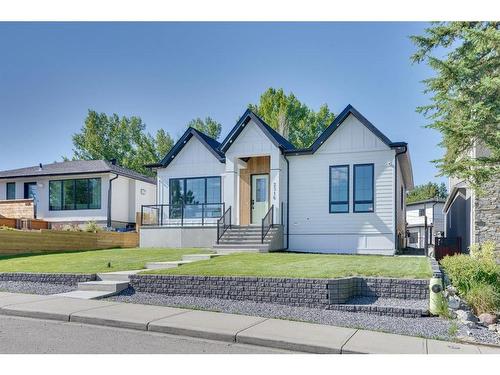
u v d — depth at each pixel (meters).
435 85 11.36
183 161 21.53
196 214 21.00
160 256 15.35
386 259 12.92
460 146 11.15
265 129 18.84
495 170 10.80
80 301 9.38
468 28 10.62
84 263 13.66
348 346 6.21
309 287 8.95
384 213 17.50
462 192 20.20
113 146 50.97
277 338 6.55
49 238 18.47
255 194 20.20
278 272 10.05
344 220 18.06
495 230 15.11
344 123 18.38
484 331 7.23
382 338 6.68
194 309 8.70
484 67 10.37
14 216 23.53
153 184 31.06
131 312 8.27
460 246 18.86
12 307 8.71
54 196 27.80
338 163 18.34
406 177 23.38
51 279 11.72
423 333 7.01
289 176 19.14
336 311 8.55
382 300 9.07
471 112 10.31
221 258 13.23
